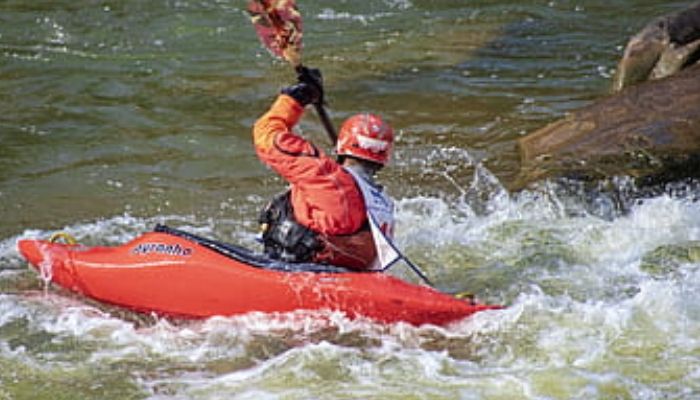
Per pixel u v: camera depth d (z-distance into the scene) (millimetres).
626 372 20109
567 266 24578
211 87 36719
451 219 27266
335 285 21297
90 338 21641
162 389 19969
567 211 27312
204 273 21844
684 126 29844
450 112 34531
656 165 28594
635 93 31922
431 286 22047
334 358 20672
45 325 22094
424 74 37812
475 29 42062
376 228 21141
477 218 27312
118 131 33125
